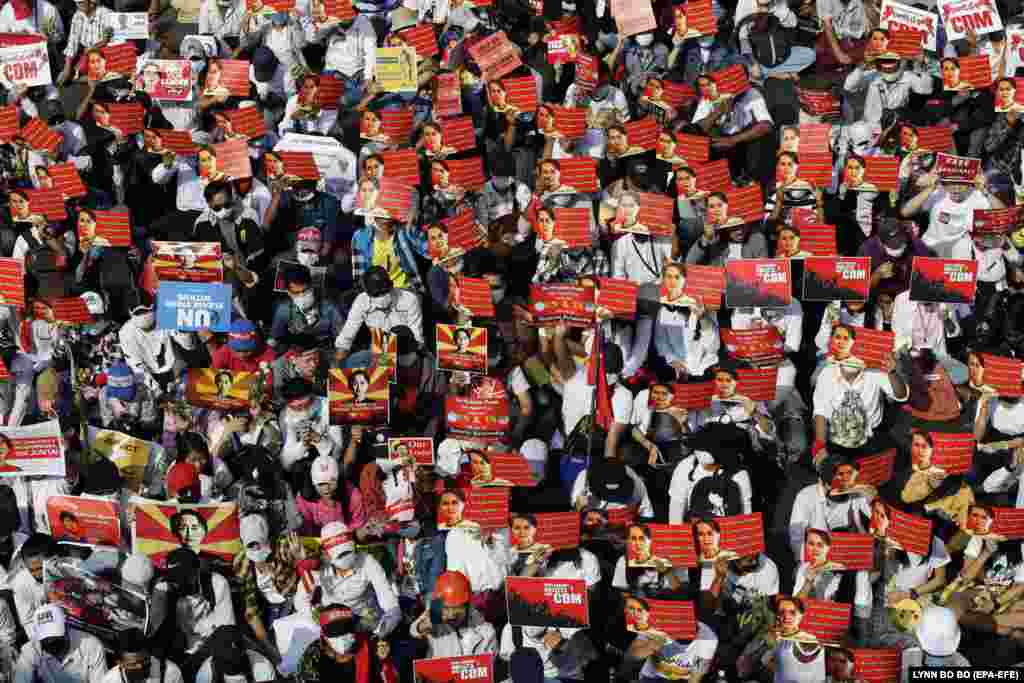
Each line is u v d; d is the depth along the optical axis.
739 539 13.69
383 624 13.73
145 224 18.70
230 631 13.45
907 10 19.55
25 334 16.19
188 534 13.90
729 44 20.33
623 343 15.86
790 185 17.28
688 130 17.83
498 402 15.04
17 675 13.40
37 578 13.95
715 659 13.71
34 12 21.52
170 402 15.52
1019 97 18.53
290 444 15.00
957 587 14.23
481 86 19.48
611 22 21.27
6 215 18.41
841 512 14.63
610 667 13.77
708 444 14.41
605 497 14.41
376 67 18.91
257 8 20.25
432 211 17.44
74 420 15.94
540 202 17.28
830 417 15.42
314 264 17.22
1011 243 17.33
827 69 20.12
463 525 13.94
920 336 16.30
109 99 19.95
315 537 14.34
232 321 16.09
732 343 15.67
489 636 13.77
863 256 16.89
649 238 16.61
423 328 16.69
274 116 19.97
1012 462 15.27
